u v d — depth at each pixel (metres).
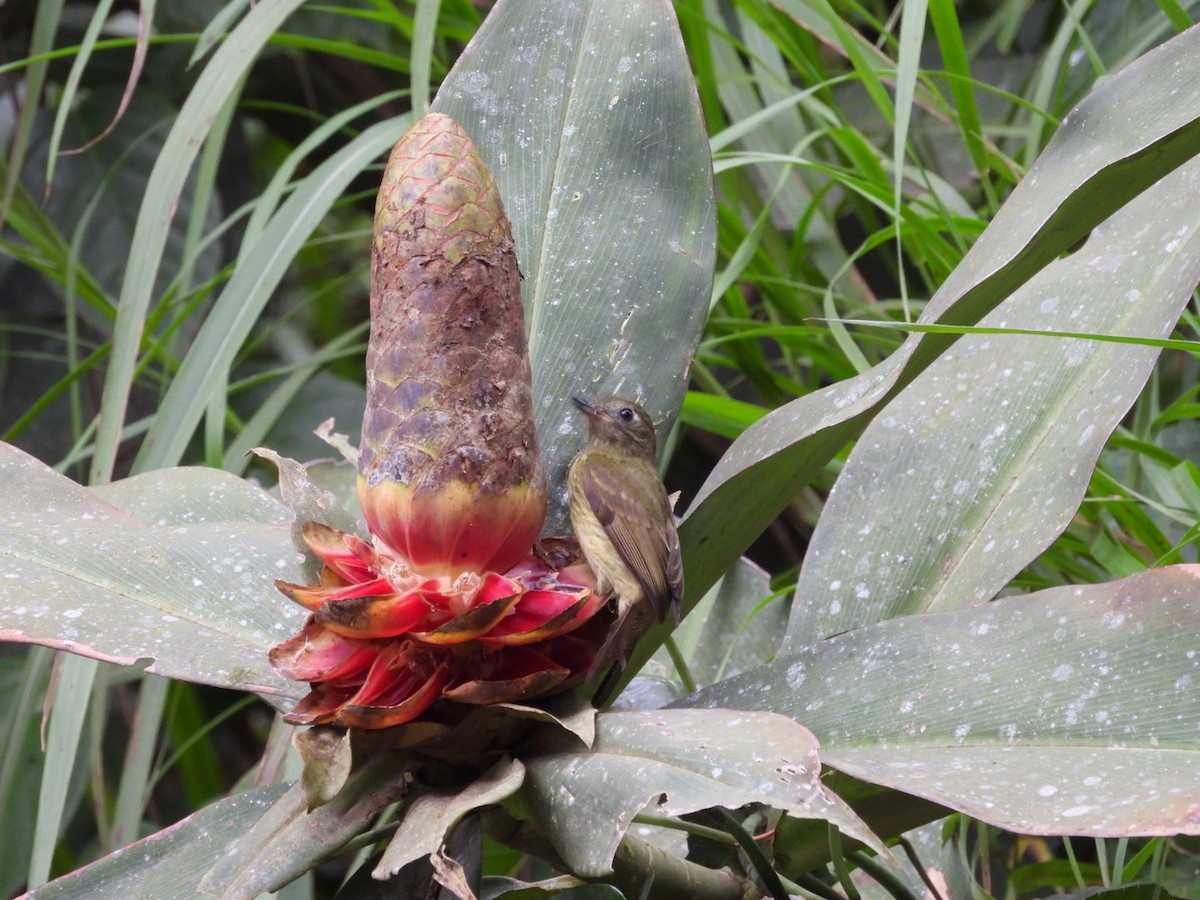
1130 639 1.25
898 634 1.29
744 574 1.69
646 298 1.39
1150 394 1.78
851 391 1.31
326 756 1.21
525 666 1.25
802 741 1.18
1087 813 1.18
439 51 2.16
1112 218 1.47
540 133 1.42
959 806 1.18
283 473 1.31
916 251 1.89
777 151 2.03
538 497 1.27
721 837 1.31
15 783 1.95
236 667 1.29
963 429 1.44
